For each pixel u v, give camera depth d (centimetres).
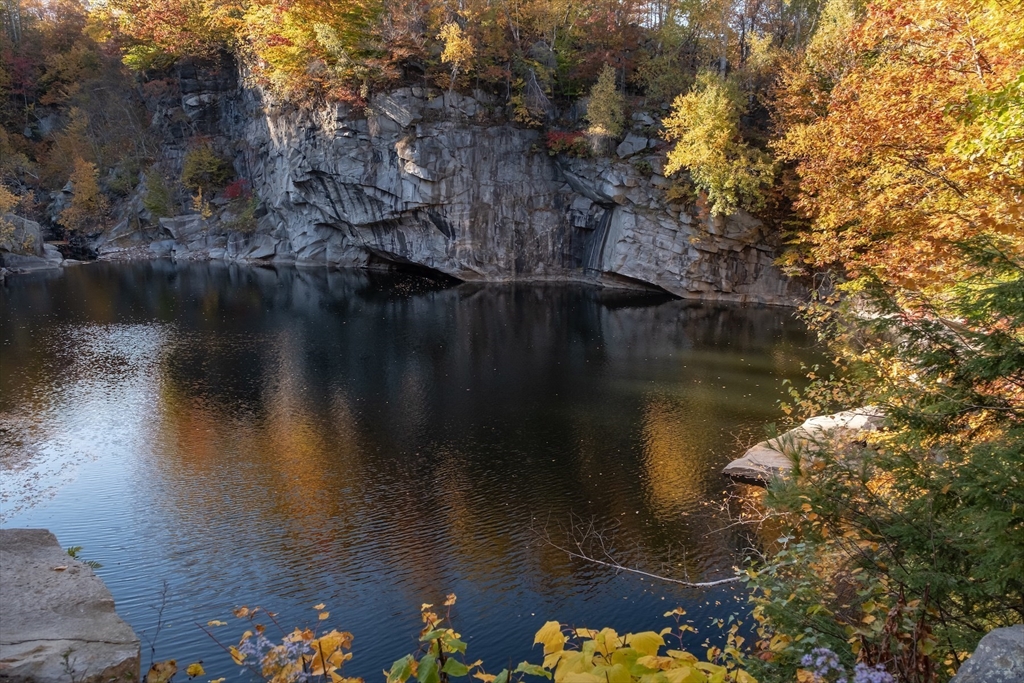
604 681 236
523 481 1877
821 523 530
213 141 7475
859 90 1948
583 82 5484
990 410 543
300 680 341
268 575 1426
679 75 4938
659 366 3092
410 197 5319
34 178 8075
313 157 5681
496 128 5450
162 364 3158
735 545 1488
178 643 1202
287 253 6794
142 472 1964
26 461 2053
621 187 5000
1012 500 450
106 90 7994
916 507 490
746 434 2200
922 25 1593
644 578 1385
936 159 1504
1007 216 1283
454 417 2433
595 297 4991
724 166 4175
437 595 1347
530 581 1388
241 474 1950
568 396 2655
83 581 488
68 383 2845
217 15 6631
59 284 5569
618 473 1916
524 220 5612
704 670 283
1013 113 1096
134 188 7812
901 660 392
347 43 5359
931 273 1341
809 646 472
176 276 6009
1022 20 1286
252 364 3173
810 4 4791
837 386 1029
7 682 378
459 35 5091
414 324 4084
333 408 2544
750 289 4731
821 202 2006
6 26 8712
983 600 468
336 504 1755
